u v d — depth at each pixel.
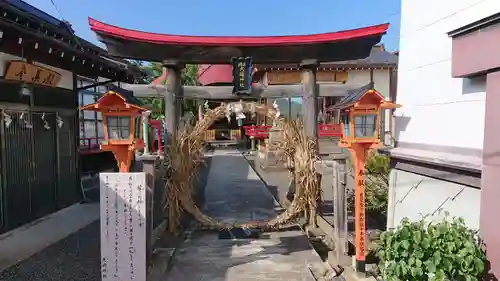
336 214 4.98
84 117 12.55
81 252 5.71
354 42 6.79
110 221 4.39
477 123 3.83
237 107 6.51
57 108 8.45
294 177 6.91
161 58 6.81
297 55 6.97
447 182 4.22
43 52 6.97
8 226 6.77
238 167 14.63
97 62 8.61
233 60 6.65
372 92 4.29
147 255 4.61
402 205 5.15
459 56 3.78
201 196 9.55
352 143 4.47
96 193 10.37
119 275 4.41
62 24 8.47
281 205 8.41
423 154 4.57
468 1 4.01
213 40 6.66
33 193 7.55
